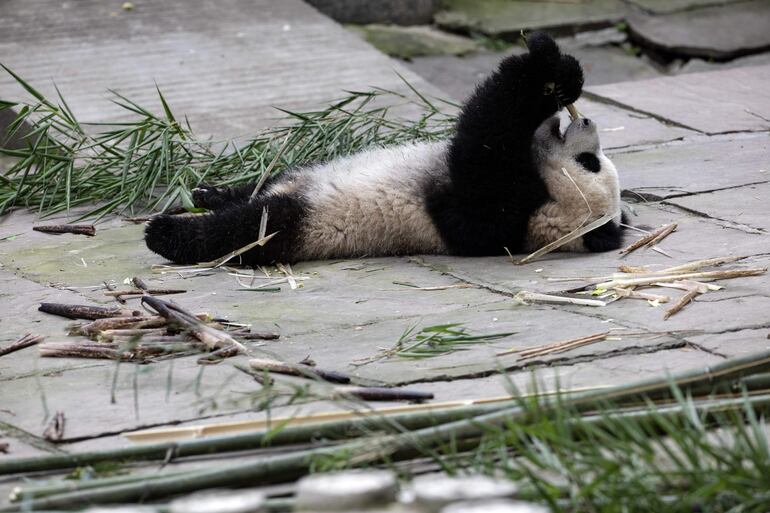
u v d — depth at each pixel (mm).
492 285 11836
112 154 16859
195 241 12789
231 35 22625
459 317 10805
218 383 9211
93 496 7008
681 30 25562
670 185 15250
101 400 8961
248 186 14344
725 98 20078
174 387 9164
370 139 16188
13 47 21500
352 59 21859
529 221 12836
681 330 10055
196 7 23719
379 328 10602
